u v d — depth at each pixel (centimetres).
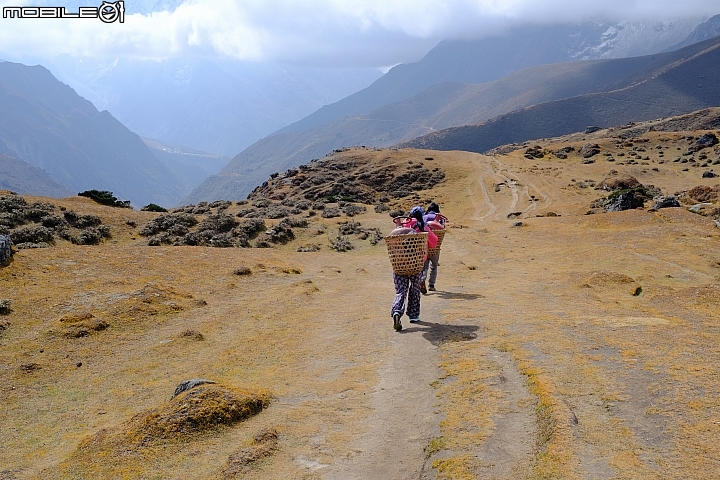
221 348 1195
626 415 577
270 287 1933
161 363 1115
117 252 2228
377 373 873
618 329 924
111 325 1374
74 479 593
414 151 12675
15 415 892
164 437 653
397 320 1120
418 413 692
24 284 1639
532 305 1277
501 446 557
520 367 775
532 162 10844
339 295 1761
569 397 638
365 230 4531
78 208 4638
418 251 1124
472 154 12375
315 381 874
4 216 4119
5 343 1230
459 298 1460
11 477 653
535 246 2983
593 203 5712
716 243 2575
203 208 7288
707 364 689
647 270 2108
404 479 534
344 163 11675
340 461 585
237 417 706
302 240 4406
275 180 11588
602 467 479
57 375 1077
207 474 574
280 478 554
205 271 2084
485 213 6919
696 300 1167
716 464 462
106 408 885
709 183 8012
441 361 876
